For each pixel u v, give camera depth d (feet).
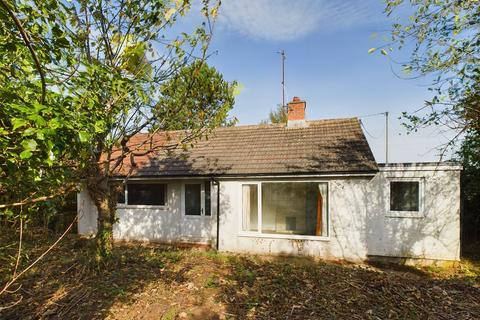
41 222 30.71
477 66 16.76
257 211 33.58
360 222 29.84
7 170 7.45
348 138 35.70
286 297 17.35
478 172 33.83
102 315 15.53
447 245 29.60
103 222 21.44
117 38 14.88
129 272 21.18
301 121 42.04
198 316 15.49
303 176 30.76
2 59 7.52
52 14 7.42
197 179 35.94
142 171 37.68
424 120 21.45
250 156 36.22
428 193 30.35
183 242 37.27
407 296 17.30
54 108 6.62
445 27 16.56
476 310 15.74
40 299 16.99
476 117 18.33
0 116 6.52
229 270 22.21
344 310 15.83
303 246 31.37
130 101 13.64
